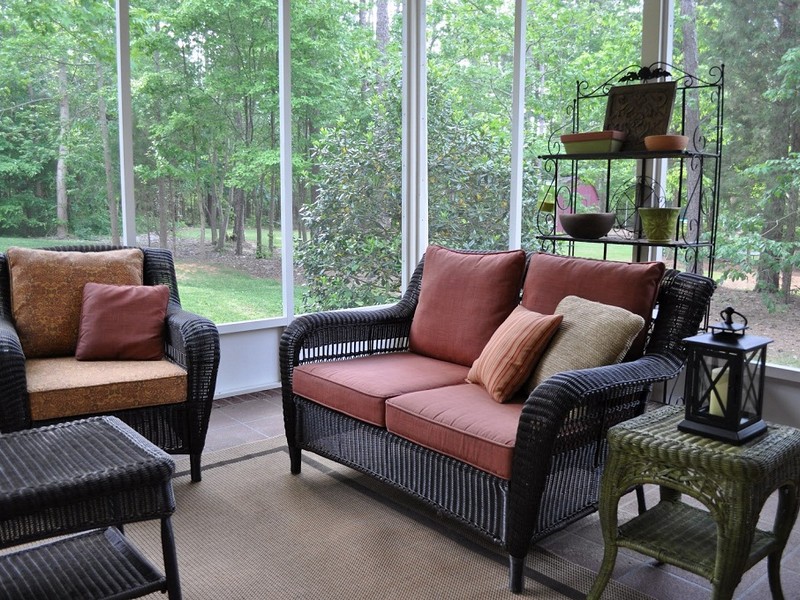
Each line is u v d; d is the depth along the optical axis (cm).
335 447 281
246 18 523
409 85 478
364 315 316
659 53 364
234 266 532
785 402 335
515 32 416
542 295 274
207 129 514
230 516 262
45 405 256
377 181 552
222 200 523
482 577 219
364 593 210
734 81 346
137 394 273
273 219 548
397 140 548
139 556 203
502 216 529
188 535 247
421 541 243
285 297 441
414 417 239
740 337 188
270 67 537
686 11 360
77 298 315
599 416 225
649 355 243
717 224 359
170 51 495
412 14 471
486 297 293
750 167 346
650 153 322
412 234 491
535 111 492
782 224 337
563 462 216
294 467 303
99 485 177
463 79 532
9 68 418
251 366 431
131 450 197
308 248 564
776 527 194
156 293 313
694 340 188
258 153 538
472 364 290
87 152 454
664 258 383
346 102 568
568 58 465
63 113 440
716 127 354
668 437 186
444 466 230
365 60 561
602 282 258
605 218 339
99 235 464
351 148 558
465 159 536
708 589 212
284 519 259
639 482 189
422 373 281
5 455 194
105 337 301
